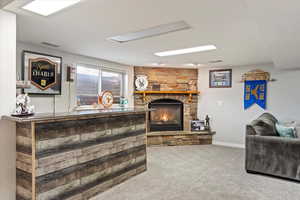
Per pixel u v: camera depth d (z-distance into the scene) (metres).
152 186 2.73
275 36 2.55
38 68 3.43
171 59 4.47
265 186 2.74
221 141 5.44
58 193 2.07
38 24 2.39
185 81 5.75
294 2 1.74
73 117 2.14
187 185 2.77
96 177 2.48
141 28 2.52
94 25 2.42
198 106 5.77
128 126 2.99
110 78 4.98
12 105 2.02
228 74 5.35
